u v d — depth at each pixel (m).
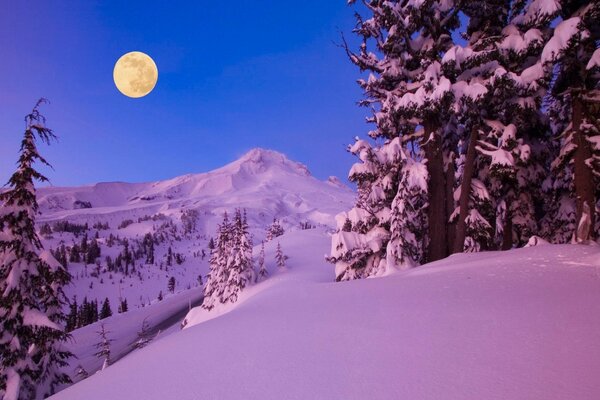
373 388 4.33
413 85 18.41
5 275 13.64
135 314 97.69
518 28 16.48
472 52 15.49
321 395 4.29
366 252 19.56
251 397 4.46
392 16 16.98
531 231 18.39
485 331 5.99
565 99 16.53
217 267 52.03
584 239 13.47
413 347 5.58
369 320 7.43
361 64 19.44
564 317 6.30
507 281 9.66
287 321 8.34
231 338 7.56
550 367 4.45
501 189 19.39
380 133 19.94
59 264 14.94
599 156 13.68
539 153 18.50
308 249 93.56
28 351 14.30
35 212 14.44
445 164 19.53
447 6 17.41
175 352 7.33
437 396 3.98
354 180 19.14
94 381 6.75
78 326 116.94
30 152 14.16
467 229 17.12
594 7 13.23
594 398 3.67
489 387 4.08
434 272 12.68
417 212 19.39
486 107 17.56
